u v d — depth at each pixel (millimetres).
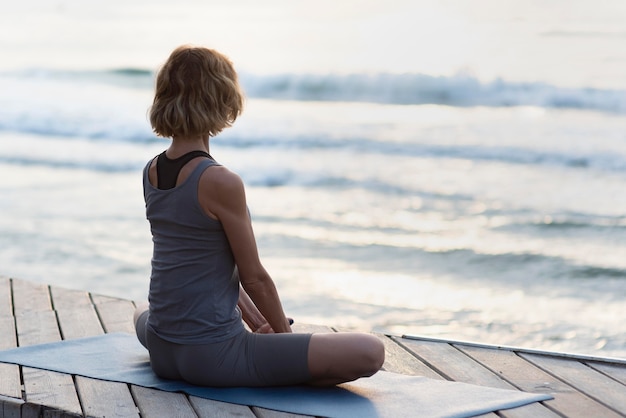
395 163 13461
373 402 3158
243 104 3186
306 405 3104
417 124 16469
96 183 12312
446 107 18359
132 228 9414
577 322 6234
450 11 26531
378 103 19391
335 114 17922
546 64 19672
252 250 3104
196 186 3043
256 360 3182
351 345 3135
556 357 3893
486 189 11555
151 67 26391
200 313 3135
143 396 3227
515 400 3213
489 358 3873
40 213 10250
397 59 21844
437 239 9062
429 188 11727
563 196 10961
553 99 17406
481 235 9203
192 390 3256
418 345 4094
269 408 3084
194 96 3045
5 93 21844
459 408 3104
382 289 7168
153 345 3291
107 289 7051
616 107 16812
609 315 6398
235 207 3039
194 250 3104
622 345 5676
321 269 7848
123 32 35375
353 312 6488
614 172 12258
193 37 31969
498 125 15914
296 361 3154
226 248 3137
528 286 7289
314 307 6625
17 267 7812
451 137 15062
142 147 15641
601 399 3299
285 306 6656
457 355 3920
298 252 8523
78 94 21859
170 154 3156
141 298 6754
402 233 9375
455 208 10578
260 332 3365
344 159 13844
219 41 29453
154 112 3100
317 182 12312
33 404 3139
